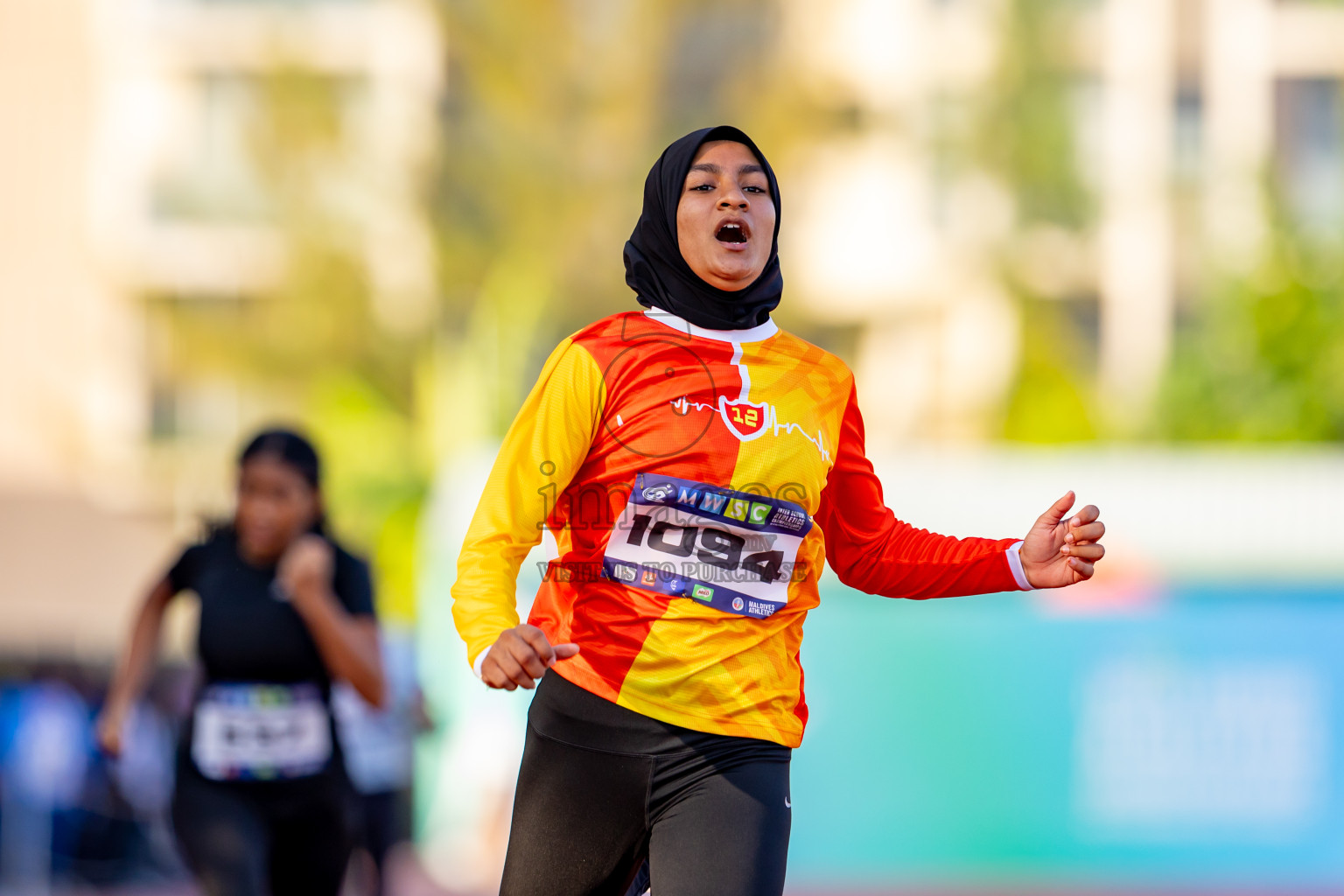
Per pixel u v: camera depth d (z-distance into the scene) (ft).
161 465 290.76
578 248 270.05
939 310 282.15
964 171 273.75
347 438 249.14
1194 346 240.32
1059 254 280.92
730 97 274.36
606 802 34.58
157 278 297.94
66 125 299.58
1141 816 128.88
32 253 297.94
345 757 57.00
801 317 279.49
